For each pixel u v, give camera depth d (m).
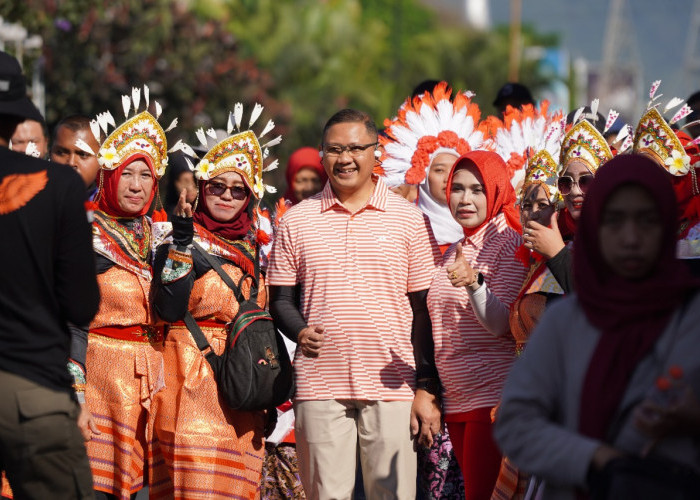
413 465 14.22
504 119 18.88
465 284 13.20
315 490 14.05
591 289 8.38
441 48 106.25
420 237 14.45
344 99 87.94
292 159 22.44
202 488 13.80
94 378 13.86
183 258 13.61
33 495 10.76
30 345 10.48
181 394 13.99
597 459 7.96
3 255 10.41
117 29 48.88
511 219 14.43
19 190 10.52
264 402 13.88
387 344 14.02
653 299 8.12
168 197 19.92
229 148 14.39
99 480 13.70
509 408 8.49
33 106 11.05
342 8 104.75
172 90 51.03
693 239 12.24
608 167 8.41
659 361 8.01
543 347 8.55
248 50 87.94
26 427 10.48
